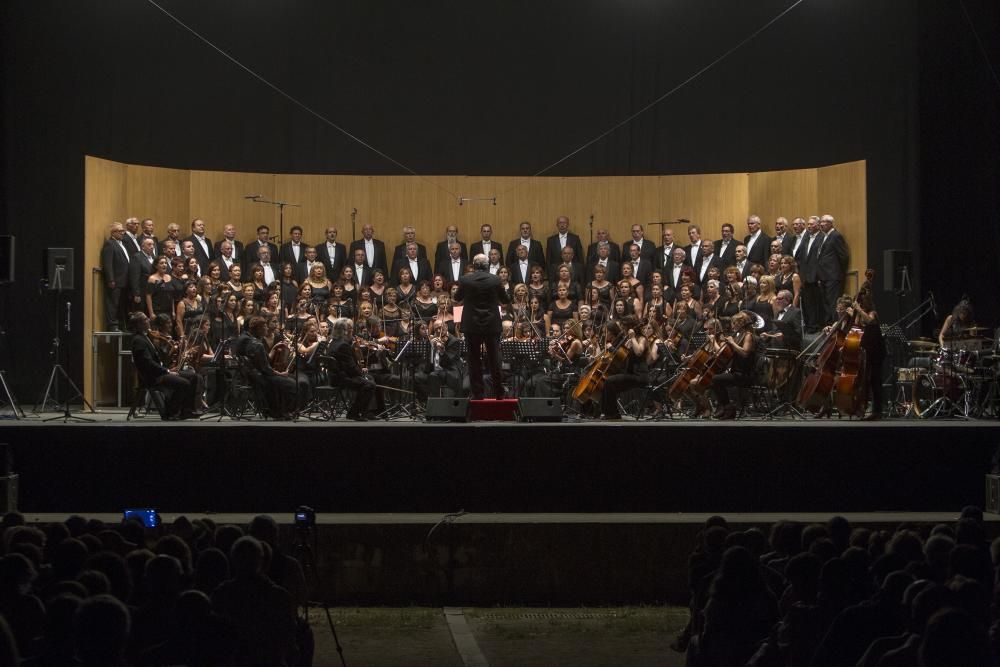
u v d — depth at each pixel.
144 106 18.19
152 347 12.53
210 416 13.26
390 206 19.53
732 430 11.22
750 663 5.08
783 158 18.69
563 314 16.06
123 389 16.62
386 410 13.85
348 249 19.22
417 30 19.42
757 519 10.57
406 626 9.41
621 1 19.33
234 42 18.83
